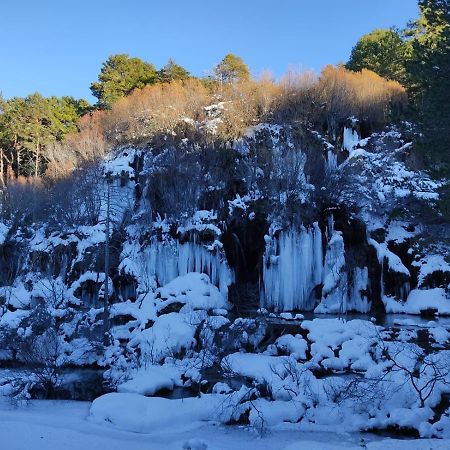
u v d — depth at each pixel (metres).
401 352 15.21
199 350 17.83
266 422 11.55
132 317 21.73
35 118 51.09
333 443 10.43
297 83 40.25
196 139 36.09
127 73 55.72
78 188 35.00
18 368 17.33
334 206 30.67
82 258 30.09
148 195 33.56
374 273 29.12
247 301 29.86
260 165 32.66
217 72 48.81
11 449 9.12
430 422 11.29
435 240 20.75
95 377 16.41
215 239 30.14
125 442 10.10
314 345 17.72
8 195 38.31
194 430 11.30
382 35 49.81
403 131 17.75
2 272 31.88
